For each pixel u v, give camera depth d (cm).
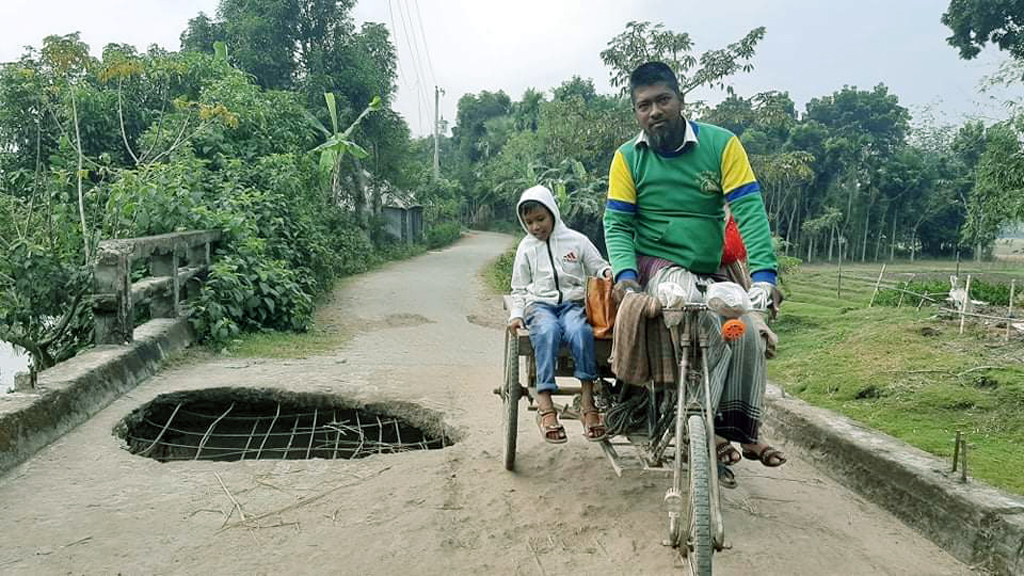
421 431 598
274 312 958
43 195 973
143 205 875
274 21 2180
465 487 420
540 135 4278
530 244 421
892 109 4359
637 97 364
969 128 1656
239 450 557
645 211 381
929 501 381
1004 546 333
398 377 688
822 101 4444
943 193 4188
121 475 428
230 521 371
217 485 418
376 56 2494
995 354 888
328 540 352
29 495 396
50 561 327
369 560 333
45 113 1200
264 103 1506
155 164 989
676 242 370
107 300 649
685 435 310
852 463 447
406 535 358
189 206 911
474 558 337
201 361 746
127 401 575
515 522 375
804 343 1116
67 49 895
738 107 1798
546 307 404
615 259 370
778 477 455
